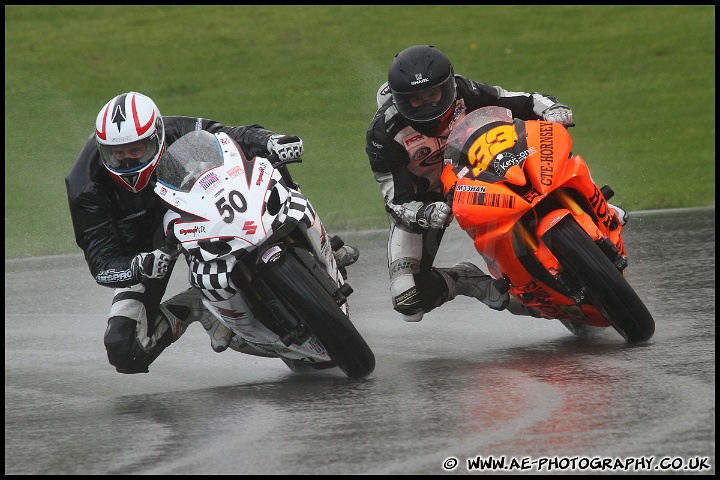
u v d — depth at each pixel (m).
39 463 15.85
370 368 19.50
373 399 18.11
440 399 17.67
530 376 18.72
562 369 19.00
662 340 20.48
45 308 29.77
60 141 58.72
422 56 21.12
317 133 57.16
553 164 19.70
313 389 19.41
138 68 72.94
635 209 41.25
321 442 15.72
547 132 20.31
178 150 19.55
